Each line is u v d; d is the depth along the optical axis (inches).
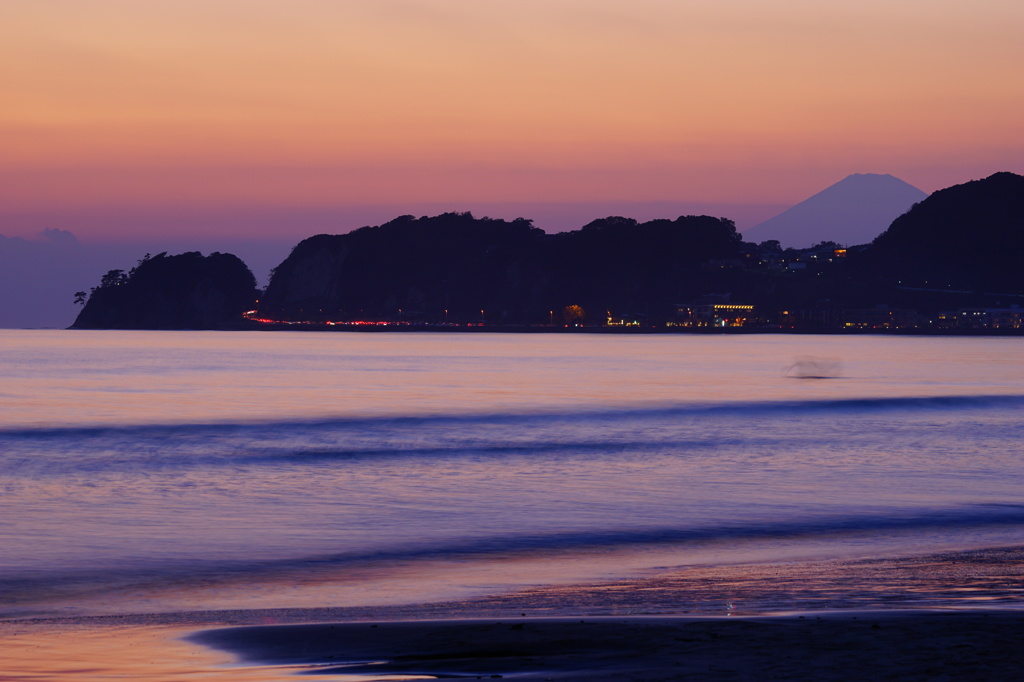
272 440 3196.4
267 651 823.1
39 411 4601.4
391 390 6565.0
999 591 1110.4
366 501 1934.1
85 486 2145.7
